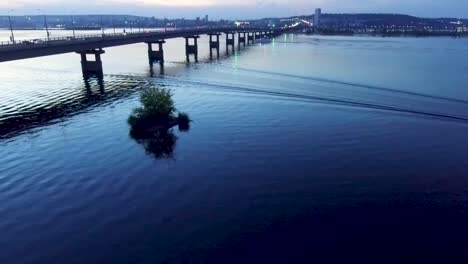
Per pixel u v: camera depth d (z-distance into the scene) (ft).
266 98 233.35
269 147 144.05
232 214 94.63
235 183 112.47
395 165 127.34
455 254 79.05
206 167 124.57
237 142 149.38
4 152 138.92
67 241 83.35
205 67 406.82
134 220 91.76
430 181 114.62
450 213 95.04
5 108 207.31
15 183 112.57
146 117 169.07
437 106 221.66
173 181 113.91
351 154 137.39
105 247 81.15
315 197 103.65
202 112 196.24
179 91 254.68
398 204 99.91
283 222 90.99
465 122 185.47
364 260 77.36
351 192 106.93
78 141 150.92
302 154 136.87
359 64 437.58
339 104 219.82
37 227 88.84
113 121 179.63
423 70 385.29
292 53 599.98
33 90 262.26
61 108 207.72
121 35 401.49
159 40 491.31
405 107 216.13
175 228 88.33
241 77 326.03
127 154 136.46
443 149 143.95
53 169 123.24
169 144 146.72
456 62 461.37
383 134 162.50
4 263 76.07
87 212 95.66
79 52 338.34
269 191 107.24
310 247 81.35
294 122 179.22
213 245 81.82
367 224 90.17
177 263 75.87
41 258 77.61
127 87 274.16
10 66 408.46
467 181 114.42
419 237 84.94
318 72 365.61
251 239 84.07
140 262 76.23
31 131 164.96
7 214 94.79
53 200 102.01
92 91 259.39
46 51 265.95
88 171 121.49
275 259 77.46
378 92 262.88
